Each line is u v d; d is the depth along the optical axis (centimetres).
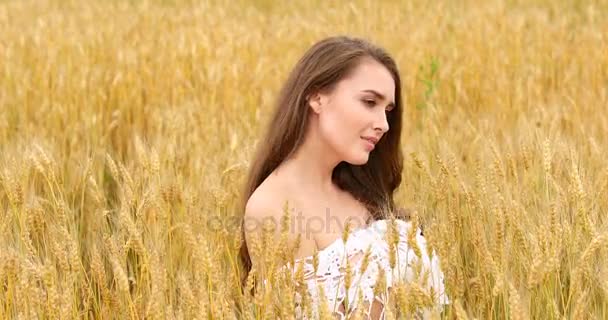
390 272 315
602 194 376
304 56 332
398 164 369
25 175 384
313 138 333
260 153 343
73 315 285
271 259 273
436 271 327
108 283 370
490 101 689
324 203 339
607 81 762
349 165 355
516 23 998
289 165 336
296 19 1148
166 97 712
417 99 709
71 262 290
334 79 320
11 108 646
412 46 876
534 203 384
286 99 333
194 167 472
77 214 446
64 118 598
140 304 292
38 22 996
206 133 561
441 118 626
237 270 307
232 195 422
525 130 519
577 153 430
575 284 286
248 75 766
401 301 263
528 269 307
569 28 1073
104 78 730
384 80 322
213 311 259
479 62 792
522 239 314
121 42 925
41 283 300
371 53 325
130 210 371
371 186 360
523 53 883
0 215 368
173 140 490
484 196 362
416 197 399
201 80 716
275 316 269
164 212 343
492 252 312
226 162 487
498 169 371
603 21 1118
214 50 853
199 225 358
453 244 319
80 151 518
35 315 258
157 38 970
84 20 1161
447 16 1111
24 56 820
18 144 509
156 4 1454
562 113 595
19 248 343
